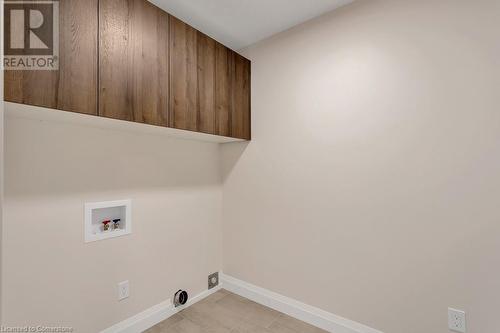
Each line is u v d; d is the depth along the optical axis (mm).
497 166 1188
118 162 1619
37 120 1294
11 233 1218
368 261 1557
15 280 1229
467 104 1257
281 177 1948
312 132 1789
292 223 1889
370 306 1550
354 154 1606
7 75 932
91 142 1493
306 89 1819
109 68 1217
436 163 1337
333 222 1694
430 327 1356
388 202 1483
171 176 1938
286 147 1921
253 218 2111
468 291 1255
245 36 2021
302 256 1837
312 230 1791
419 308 1389
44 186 1319
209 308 1983
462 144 1271
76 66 1105
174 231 1952
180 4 1624
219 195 2330
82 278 1456
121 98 1264
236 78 1992
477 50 1234
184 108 1579
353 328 1604
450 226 1301
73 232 1420
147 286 1771
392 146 1469
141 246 1739
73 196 1421
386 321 1493
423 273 1377
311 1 1606
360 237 1586
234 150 2244
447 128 1307
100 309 1530
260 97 2076
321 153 1746
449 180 1302
